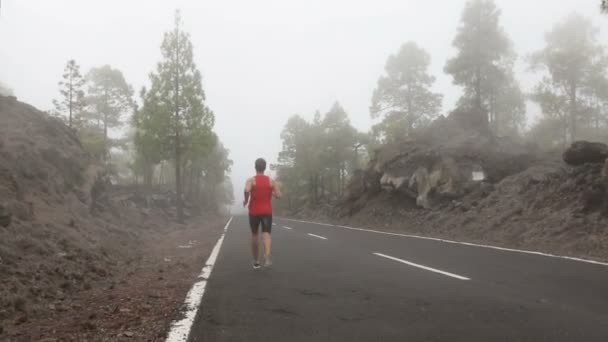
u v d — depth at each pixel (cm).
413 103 3641
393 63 3669
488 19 2870
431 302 487
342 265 793
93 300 540
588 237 1063
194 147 2692
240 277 667
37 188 1095
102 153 3500
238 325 397
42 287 564
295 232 1752
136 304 500
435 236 1571
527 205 1466
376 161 2750
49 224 888
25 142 1283
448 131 2461
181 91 2702
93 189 1493
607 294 527
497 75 2891
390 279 641
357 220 2555
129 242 1277
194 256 1018
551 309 451
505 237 1330
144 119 2638
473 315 428
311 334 369
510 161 2016
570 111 3312
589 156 1434
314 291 554
